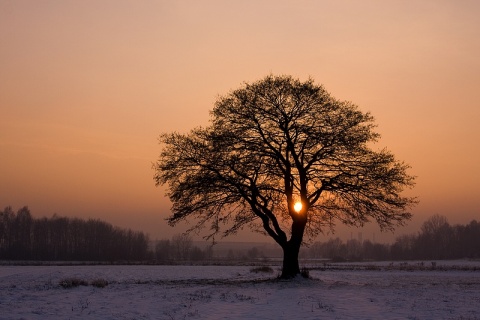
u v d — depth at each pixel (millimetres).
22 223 129500
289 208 33719
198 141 33531
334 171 33250
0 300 23469
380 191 32750
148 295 26156
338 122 32562
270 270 53469
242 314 19734
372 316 19219
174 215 33250
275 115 32500
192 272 53688
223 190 33062
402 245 185875
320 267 73062
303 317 19031
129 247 136750
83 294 26500
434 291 28516
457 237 168000
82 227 134875
